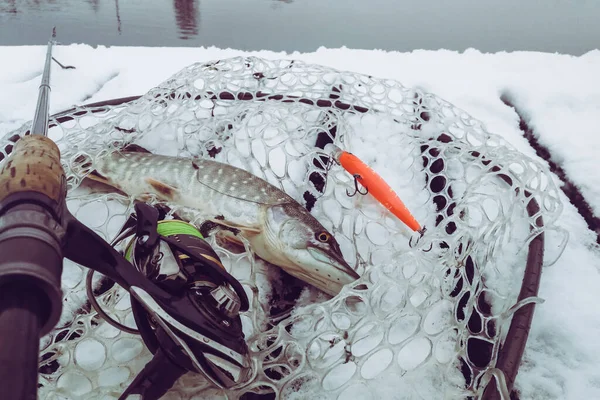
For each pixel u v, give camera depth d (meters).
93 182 0.41
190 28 0.95
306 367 0.26
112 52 0.64
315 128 0.44
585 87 0.57
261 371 0.26
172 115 0.42
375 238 0.38
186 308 0.22
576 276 0.36
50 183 0.16
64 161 0.37
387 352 0.30
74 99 0.55
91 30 0.90
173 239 0.25
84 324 0.30
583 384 0.29
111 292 0.32
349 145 0.46
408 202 0.42
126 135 0.42
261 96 0.49
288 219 0.36
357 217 0.39
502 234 0.33
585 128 0.51
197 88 0.49
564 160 0.48
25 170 0.16
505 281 0.35
